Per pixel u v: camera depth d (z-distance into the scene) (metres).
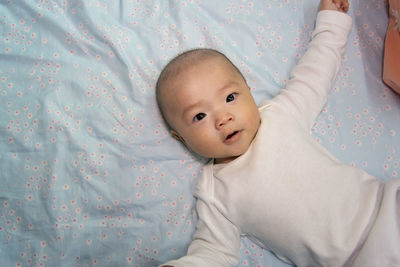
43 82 1.32
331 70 1.31
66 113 1.30
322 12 1.38
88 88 1.32
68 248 1.21
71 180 1.26
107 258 1.22
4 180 1.25
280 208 1.07
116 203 1.25
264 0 1.44
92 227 1.24
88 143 1.28
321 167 1.10
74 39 1.35
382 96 1.35
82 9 1.37
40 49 1.35
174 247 1.23
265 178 1.09
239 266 1.21
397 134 1.31
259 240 1.19
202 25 1.40
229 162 1.19
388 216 0.95
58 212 1.23
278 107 1.23
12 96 1.31
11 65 1.33
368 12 1.43
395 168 1.27
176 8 1.40
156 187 1.28
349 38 1.41
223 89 1.07
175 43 1.38
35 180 1.25
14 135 1.28
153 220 1.25
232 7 1.42
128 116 1.31
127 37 1.36
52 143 1.27
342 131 1.32
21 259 1.21
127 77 1.33
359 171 1.10
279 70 1.39
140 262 1.22
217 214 1.15
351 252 0.97
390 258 0.91
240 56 1.38
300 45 1.42
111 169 1.27
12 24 1.36
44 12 1.37
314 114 1.28
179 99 1.08
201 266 1.00
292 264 1.20
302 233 1.04
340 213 1.02
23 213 1.23
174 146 1.31
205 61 1.11
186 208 1.27
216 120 1.05
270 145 1.13
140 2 1.40
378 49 1.40
